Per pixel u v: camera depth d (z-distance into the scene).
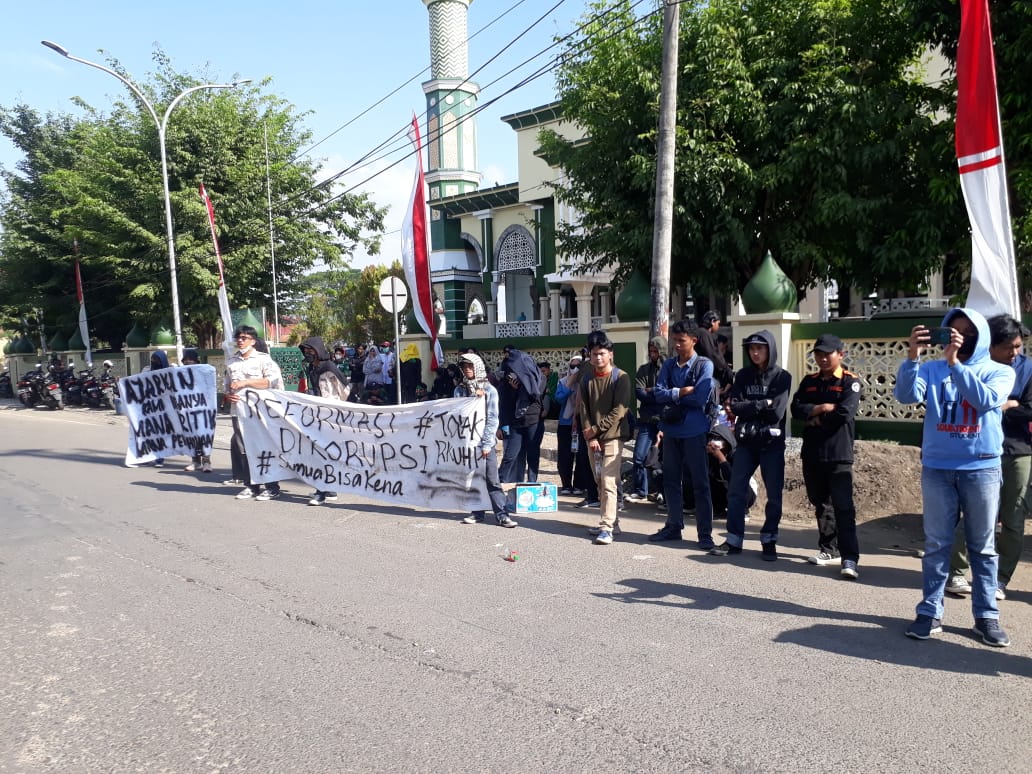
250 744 3.56
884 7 11.05
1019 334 5.16
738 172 11.46
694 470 6.79
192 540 7.35
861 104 10.84
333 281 25.48
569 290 24.19
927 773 3.23
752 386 6.51
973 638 4.71
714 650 4.55
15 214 27.39
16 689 4.20
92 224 22.58
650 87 11.60
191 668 4.42
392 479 8.62
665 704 3.88
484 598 5.54
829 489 6.18
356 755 3.44
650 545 7.02
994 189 6.73
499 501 7.87
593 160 12.94
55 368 25.77
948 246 11.13
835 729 3.61
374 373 18.14
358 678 4.24
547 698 3.96
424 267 14.02
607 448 7.05
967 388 4.43
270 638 4.84
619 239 12.48
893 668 4.29
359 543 7.17
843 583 5.83
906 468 8.25
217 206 21.92
